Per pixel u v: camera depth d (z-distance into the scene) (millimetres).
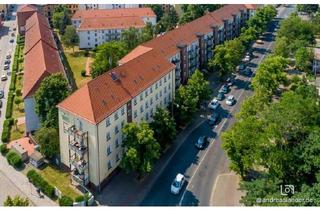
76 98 68875
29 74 97500
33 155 76375
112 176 72375
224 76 121000
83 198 65000
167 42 105188
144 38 137375
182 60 107312
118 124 72125
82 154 67125
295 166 63406
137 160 65750
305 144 63938
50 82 79812
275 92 109875
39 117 83188
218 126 90688
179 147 81938
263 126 68562
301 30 151375
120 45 122188
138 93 77250
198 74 93438
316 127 67562
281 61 106875
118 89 73812
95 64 112125
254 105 81625
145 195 67625
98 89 69938
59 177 72500
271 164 63312
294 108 69625
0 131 89312
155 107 87438
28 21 169250
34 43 123375
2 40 175625
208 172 73750
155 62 88375
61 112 70062
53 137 75000
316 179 60562
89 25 161000
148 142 66625
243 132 66938
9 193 68188
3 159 78625
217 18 141625
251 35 147125
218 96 105312
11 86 114250
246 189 57500
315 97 91375
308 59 126312
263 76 100312
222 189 68875
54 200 66562
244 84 116375
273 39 168875
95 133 65062
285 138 66750
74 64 140250
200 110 98250
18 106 102312
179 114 86812
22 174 73688
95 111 65938
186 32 116625
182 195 67500
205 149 81312
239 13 165000
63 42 155250
